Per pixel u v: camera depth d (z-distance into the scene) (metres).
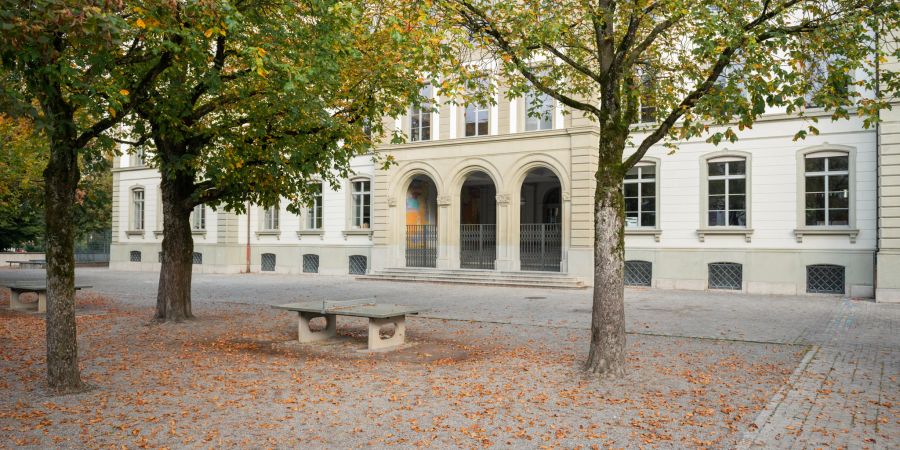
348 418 6.65
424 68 9.55
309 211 30.89
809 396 7.46
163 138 12.13
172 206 13.84
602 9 8.70
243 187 13.34
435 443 5.89
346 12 9.73
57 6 6.64
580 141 23.00
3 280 26.69
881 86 17.64
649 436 6.07
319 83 11.55
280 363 9.52
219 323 13.74
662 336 11.78
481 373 8.69
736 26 7.96
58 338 7.73
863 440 5.94
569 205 23.33
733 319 14.12
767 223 20.58
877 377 8.43
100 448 5.74
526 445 5.83
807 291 20.03
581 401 7.25
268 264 32.19
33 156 16.89
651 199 22.58
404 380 8.32
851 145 19.31
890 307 16.47
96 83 8.62
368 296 19.78
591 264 22.77
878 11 8.41
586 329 12.80
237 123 12.66
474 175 29.53
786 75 8.10
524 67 9.08
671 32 11.41
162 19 8.61
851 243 19.34
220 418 6.65
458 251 26.14
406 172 27.27
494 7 9.29
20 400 7.32
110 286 24.08
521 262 24.95
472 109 25.80
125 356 10.09
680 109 8.22
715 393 7.60
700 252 21.59
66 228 7.78
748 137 20.84
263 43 10.05
